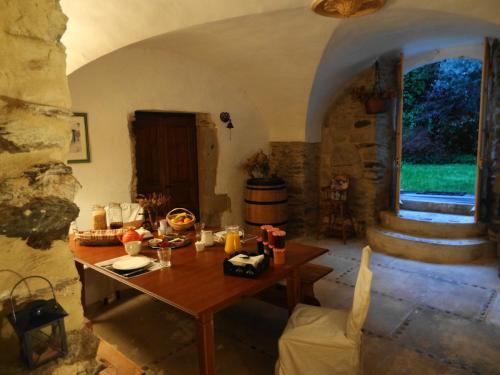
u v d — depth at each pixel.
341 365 1.72
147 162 3.84
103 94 3.12
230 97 4.32
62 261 0.90
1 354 0.84
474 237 4.06
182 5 2.28
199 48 3.40
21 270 0.84
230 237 2.29
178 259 2.24
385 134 4.73
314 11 2.51
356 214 4.92
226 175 4.41
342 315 1.96
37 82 0.84
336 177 4.82
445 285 3.28
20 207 0.82
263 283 1.87
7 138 0.80
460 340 2.38
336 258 4.07
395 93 4.61
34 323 0.83
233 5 2.35
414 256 4.05
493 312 2.76
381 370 2.08
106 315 2.85
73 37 2.38
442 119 7.27
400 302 2.95
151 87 3.47
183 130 4.14
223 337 2.49
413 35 3.48
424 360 2.17
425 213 4.81
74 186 0.91
